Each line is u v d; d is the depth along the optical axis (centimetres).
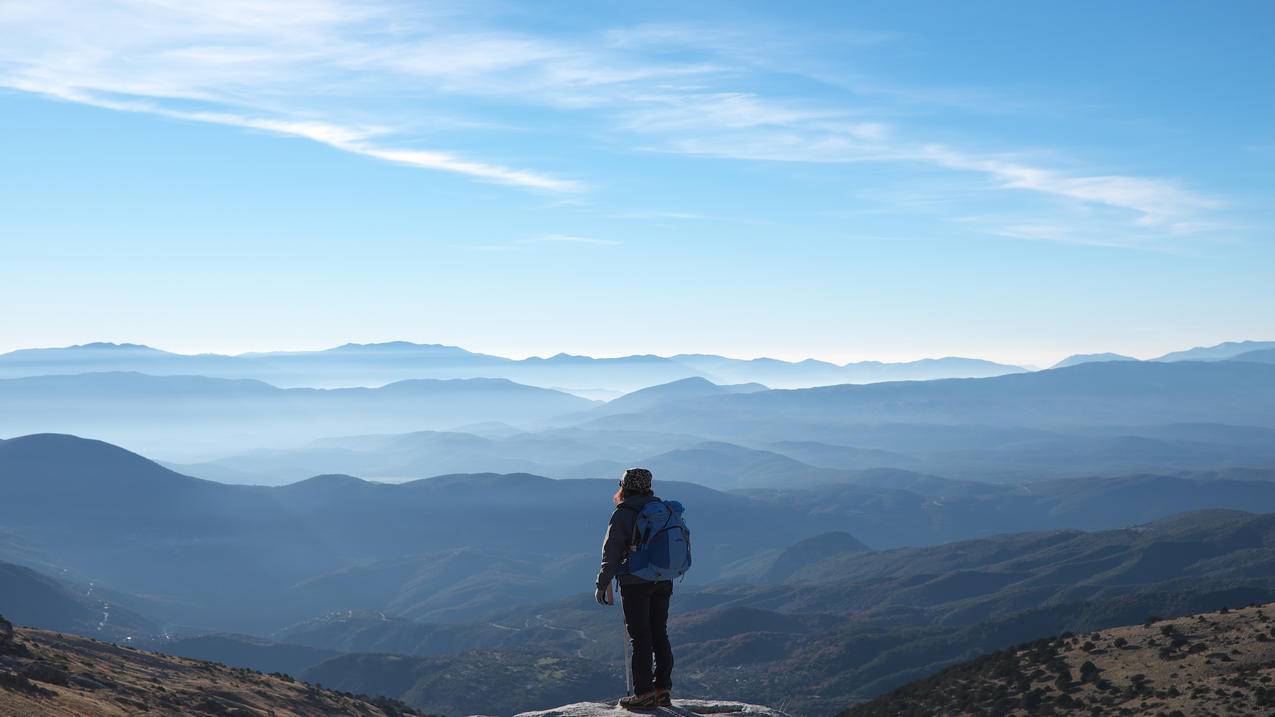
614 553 1066
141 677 3006
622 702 1112
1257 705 4353
